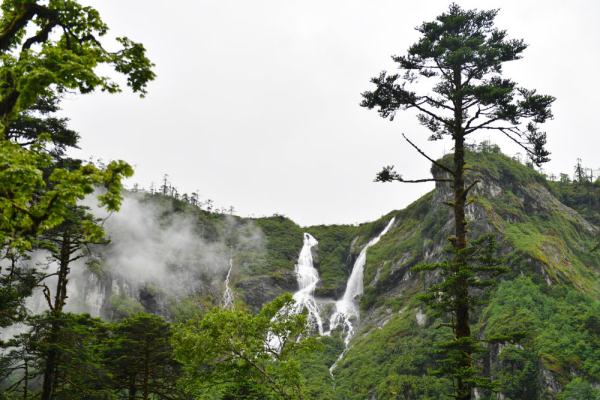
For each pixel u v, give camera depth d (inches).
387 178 645.3
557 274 3287.4
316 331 4653.1
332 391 3070.9
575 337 2479.1
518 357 2481.5
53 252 832.9
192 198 6584.6
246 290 5216.5
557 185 5565.9
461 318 601.9
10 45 371.6
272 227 6520.7
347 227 6875.0
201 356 642.8
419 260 4554.6
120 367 1027.3
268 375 655.8
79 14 364.2
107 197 315.6
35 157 294.4
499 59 692.7
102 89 344.5
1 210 298.5
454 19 722.2
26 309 767.7
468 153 4653.1
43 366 829.8
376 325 4237.2
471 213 4062.5
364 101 704.4
